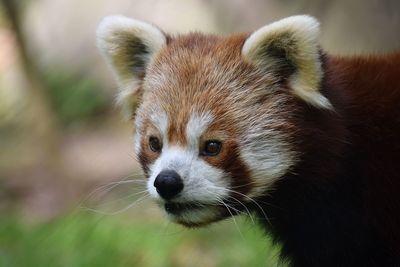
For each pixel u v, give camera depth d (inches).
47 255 531.2
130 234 571.2
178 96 340.5
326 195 349.1
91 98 884.0
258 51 345.7
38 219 660.7
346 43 675.4
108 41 377.4
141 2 876.0
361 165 351.6
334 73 358.0
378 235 356.8
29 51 767.7
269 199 348.5
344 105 351.3
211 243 569.6
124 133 860.0
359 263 362.6
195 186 323.9
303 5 719.7
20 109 834.8
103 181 741.3
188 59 352.8
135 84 378.6
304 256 367.6
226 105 337.1
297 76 338.3
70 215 602.9
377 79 364.2
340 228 355.9
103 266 525.0
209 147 331.9
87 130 868.0
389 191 352.5
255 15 772.0
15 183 769.6
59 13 948.6
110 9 911.0
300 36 330.0
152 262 545.6
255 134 336.2
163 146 336.5
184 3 852.6
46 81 801.6
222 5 805.2
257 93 342.0
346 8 684.1
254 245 545.6
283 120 338.6
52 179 759.1
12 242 571.8
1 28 772.0
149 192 333.7
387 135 354.3
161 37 368.2
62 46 922.1
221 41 359.9
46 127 768.9
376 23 665.6
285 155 338.6
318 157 339.6
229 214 340.2
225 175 331.0
